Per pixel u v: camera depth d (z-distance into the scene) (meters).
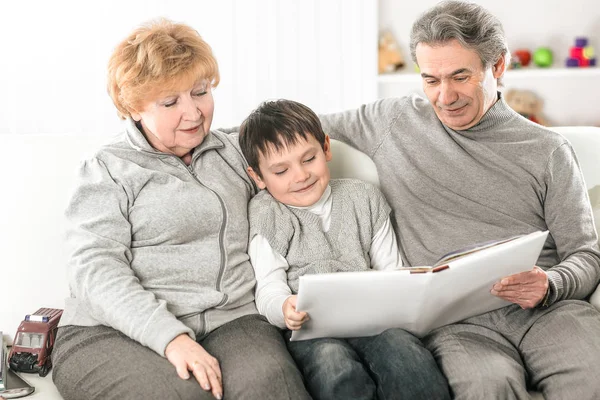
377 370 1.38
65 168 1.66
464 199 1.62
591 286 1.52
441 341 1.47
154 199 1.51
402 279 1.32
